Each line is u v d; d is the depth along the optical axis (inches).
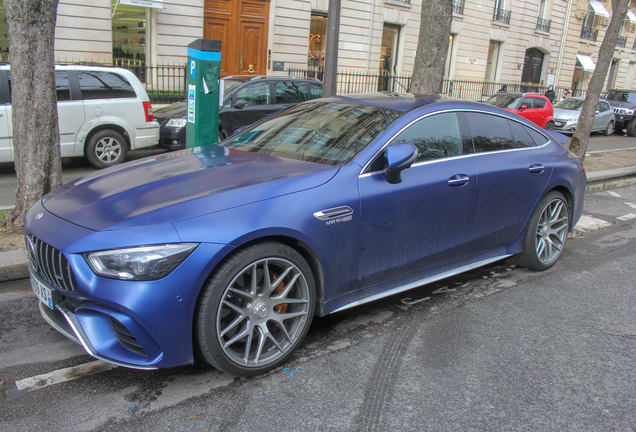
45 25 177.3
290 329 111.2
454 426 92.7
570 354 121.4
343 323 133.5
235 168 120.4
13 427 88.3
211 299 95.6
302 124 145.7
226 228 96.1
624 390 107.0
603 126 762.8
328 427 91.0
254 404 97.0
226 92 361.7
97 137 317.7
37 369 107.0
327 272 114.3
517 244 167.6
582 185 188.9
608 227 245.1
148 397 98.2
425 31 277.7
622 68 1416.1
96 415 92.3
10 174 320.8
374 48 784.3
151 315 90.5
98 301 91.1
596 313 146.0
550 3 1091.9
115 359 93.6
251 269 101.4
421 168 132.1
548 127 658.8
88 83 312.8
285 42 675.4
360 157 122.3
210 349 97.5
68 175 313.4
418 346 122.2
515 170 156.2
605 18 1270.9
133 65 539.8
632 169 414.6
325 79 265.0
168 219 94.5
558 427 93.8
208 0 601.6
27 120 180.4
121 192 109.5
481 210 147.9
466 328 133.0
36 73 178.7
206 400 97.7
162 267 90.4
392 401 99.7
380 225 122.1
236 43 635.5
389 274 129.9
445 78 932.6
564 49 1178.6
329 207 111.6
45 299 102.2
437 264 142.6
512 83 1064.2
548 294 158.9
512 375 111.0
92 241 92.2
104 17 511.5
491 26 971.3
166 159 136.9
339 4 253.1
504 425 93.7
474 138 149.7
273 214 102.5
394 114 135.2
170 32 565.6
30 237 105.3
